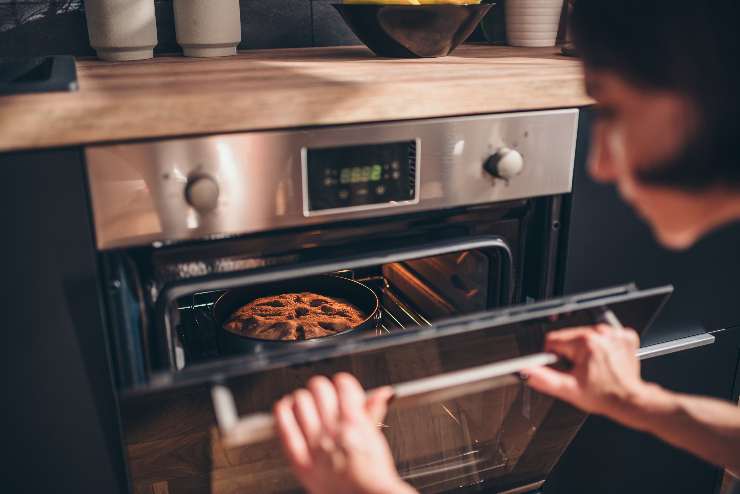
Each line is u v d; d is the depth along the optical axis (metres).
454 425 1.07
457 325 0.76
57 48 1.34
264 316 1.12
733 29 0.44
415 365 0.86
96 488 0.96
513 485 1.23
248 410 0.78
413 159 0.96
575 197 1.09
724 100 0.45
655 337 1.27
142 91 0.84
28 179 0.80
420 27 1.14
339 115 0.88
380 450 0.67
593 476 1.34
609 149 0.54
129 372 0.90
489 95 0.96
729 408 0.88
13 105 0.76
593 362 0.84
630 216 1.15
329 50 1.42
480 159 0.99
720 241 1.24
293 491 1.03
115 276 0.87
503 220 1.09
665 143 0.48
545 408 1.03
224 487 0.98
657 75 0.47
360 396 0.72
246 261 0.94
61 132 0.78
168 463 0.93
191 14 1.25
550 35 1.48
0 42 1.30
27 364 0.87
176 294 0.90
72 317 0.87
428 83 0.92
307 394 0.72
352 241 0.99
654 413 0.86
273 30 1.48
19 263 0.83
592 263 1.15
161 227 0.86
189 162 0.84
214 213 0.87
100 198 0.82
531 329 0.82
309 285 1.22
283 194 0.90
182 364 0.97
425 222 1.03
